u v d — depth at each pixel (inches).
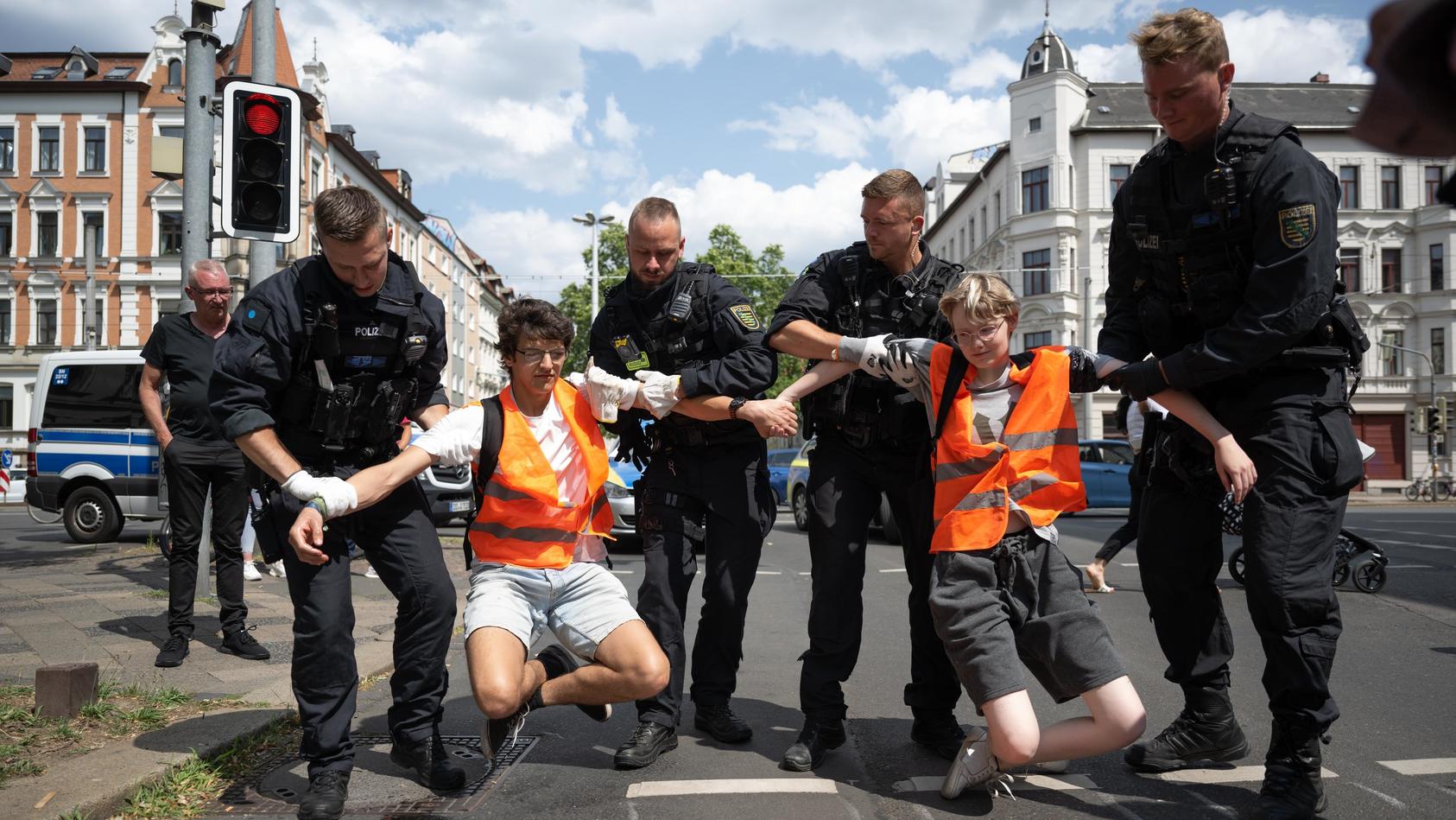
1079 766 139.6
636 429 152.4
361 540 130.5
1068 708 175.8
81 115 1610.5
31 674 181.6
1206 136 120.2
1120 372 123.8
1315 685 113.9
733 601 150.8
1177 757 135.3
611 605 129.2
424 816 120.3
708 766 140.4
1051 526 122.6
